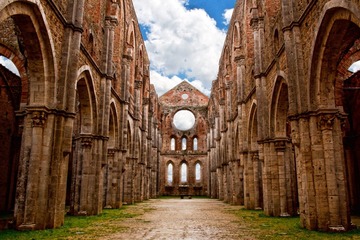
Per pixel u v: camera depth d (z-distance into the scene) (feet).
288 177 66.33
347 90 89.04
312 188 46.14
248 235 41.01
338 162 45.19
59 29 50.80
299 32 51.67
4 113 86.53
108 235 40.65
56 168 47.50
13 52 66.69
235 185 110.83
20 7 40.57
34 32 44.62
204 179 221.66
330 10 40.63
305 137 47.85
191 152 226.58
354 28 43.62
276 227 48.39
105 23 80.07
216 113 168.25
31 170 45.34
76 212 66.69
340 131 46.24
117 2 89.66
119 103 96.89
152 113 174.50
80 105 69.46
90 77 66.80
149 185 167.12
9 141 86.84
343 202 44.14
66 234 40.91
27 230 43.32
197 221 57.72
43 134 47.26
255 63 76.59
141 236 40.11
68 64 51.88
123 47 102.94
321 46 45.50
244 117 97.30
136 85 128.47
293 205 65.41
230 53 124.77
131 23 115.14
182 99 238.07
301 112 48.70
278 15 65.31
